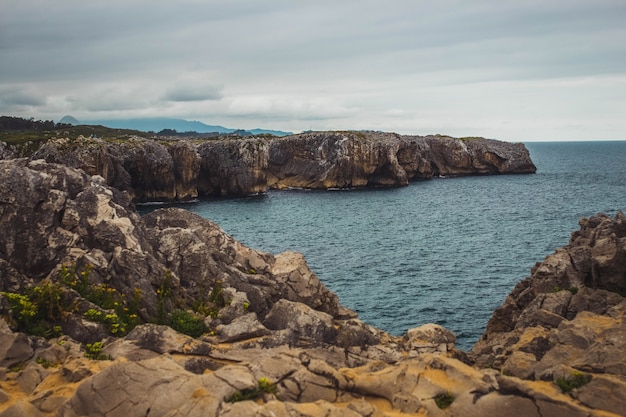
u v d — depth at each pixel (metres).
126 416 14.52
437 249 69.25
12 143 118.75
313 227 88.94
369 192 143.50
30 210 25.78
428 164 179.88
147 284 25.59
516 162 193.50
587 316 23.92
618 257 28.92
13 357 18.72
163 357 16.67
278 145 161.25
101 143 112.62
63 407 15.00
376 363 20.08
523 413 15.06
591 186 146.62
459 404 15.79
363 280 54.25
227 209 112.06
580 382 16.47
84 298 23.58
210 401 14.23
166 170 120.94
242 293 27.80
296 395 16.58
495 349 27.08
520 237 76.31
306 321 25.84
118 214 28.67
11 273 23.67
